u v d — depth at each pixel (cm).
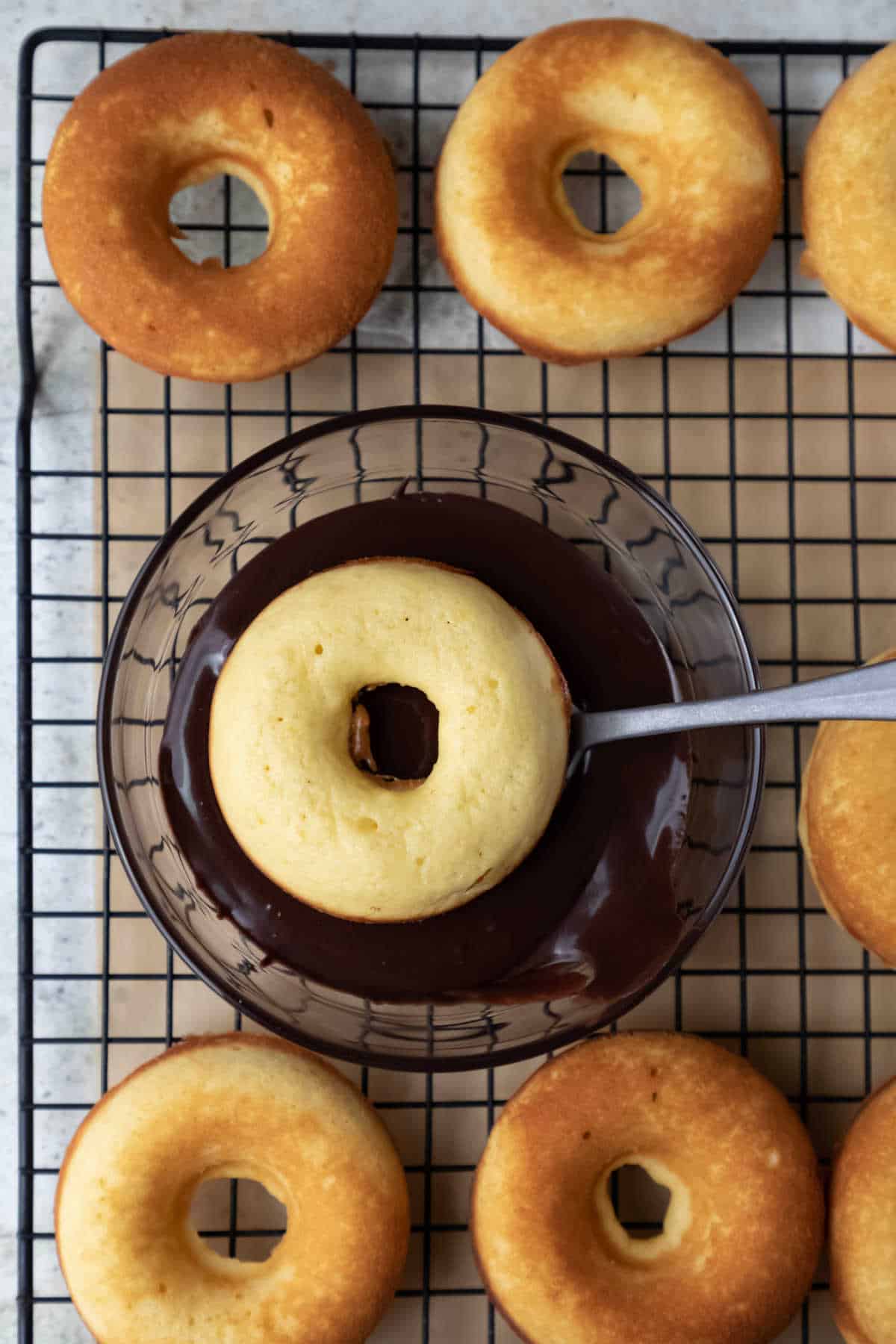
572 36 50
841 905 50
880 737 50
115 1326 49
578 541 52
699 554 49
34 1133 52
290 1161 49
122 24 53
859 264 50
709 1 53
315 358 52
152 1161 49
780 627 52
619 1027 52
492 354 52
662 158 50
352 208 49
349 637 46
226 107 49
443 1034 49
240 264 52
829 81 53
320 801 46
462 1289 52
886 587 53
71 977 52
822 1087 52
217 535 51
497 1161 49
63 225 49
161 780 49
